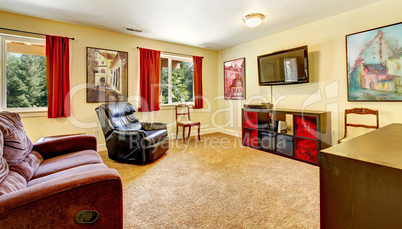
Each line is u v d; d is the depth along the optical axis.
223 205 1.72
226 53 4.76
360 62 2.60
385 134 1.37
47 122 2.95
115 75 3.52
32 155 1.62
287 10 2.68
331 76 2.91
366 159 0.75
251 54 4.13
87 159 1.69
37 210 0.83
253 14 2.75
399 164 0.68
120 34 3.55
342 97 2.81
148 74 3.81
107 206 0.98
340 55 2.81
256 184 2.12
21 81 2.88
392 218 0.68
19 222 0.81
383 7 2.41
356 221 0.77
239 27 3.31
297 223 1.47
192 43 4.29
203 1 2.41
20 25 2.73
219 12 2.72
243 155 3.15
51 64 2.88
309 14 2.82
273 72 3.47
